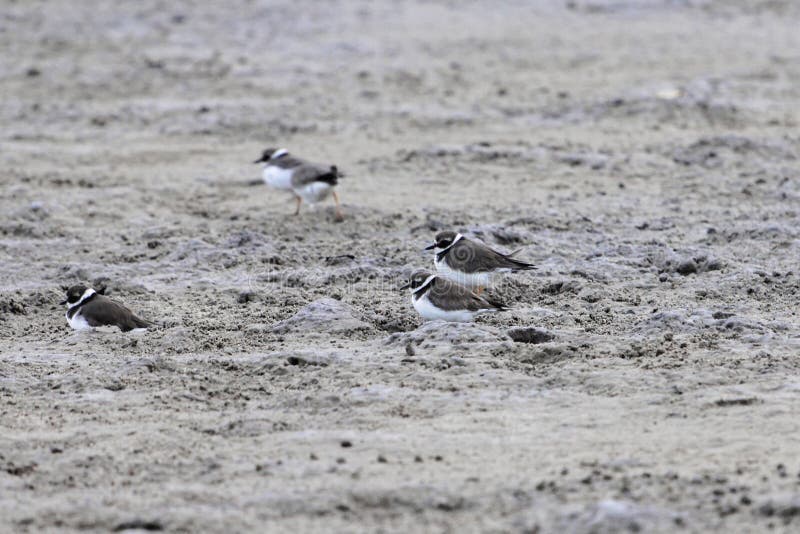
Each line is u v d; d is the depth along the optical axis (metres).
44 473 9.57
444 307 13.37
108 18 37.22
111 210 19.72
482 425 10.30
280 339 13.30
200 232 18.52
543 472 9.19
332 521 8.48
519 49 33.22
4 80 29.86
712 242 17.17
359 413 10.68
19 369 12.27
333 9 38.44
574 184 21.02
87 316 13.70
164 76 30.23
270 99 27.97
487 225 17.75
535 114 26.34
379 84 29.31
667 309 13.78
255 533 8.34
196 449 10.02
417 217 19.08
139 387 11.67
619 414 10.44
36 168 22.45
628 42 34.09
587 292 14.64
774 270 15.42
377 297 14.96
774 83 28.98
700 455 9.41
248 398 11.34
